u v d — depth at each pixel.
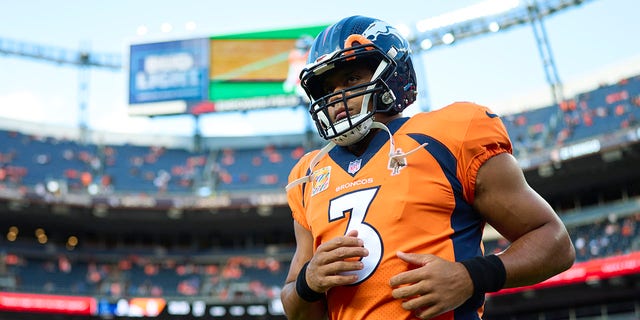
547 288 23.25
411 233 1.87
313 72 2.13
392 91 2.14
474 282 1.77
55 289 24.70
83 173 29.81
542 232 1.89
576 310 24.50
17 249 26.75
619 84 28.89
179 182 30.61
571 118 28.47
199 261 28.55
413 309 1.75
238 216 28.19
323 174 2.15
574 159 24.28
